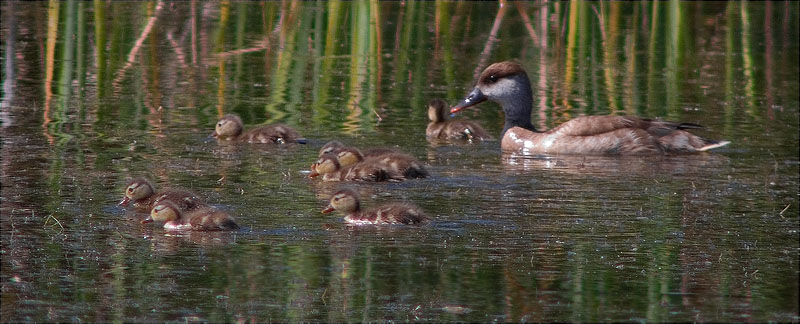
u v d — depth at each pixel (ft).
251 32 96.02
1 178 50.80
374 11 89.86
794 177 55.77
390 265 38.01
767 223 45.47
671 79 87.04
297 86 81.00
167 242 40.47
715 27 103.40
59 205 45.91
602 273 37.73
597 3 98.68
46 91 75.36
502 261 38.81
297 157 58.95
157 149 59.67
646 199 49.78
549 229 43.62
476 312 33.55
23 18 97.76
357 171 52.70
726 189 52.44
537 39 95.66
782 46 97.96
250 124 68.08
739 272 38.34
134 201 46.34
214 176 53.06
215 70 84.89
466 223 44.21
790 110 76.95
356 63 88.99
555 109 75.77
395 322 32.55
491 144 66.74
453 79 84.79
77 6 95.55
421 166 54.29
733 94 82.38
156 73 83.05
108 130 64.28
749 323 33.01
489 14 103.19
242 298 34.24
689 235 43.24
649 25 96.68
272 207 46.68
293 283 35.78
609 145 63.87
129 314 32.71
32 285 35.17
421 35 95.50
